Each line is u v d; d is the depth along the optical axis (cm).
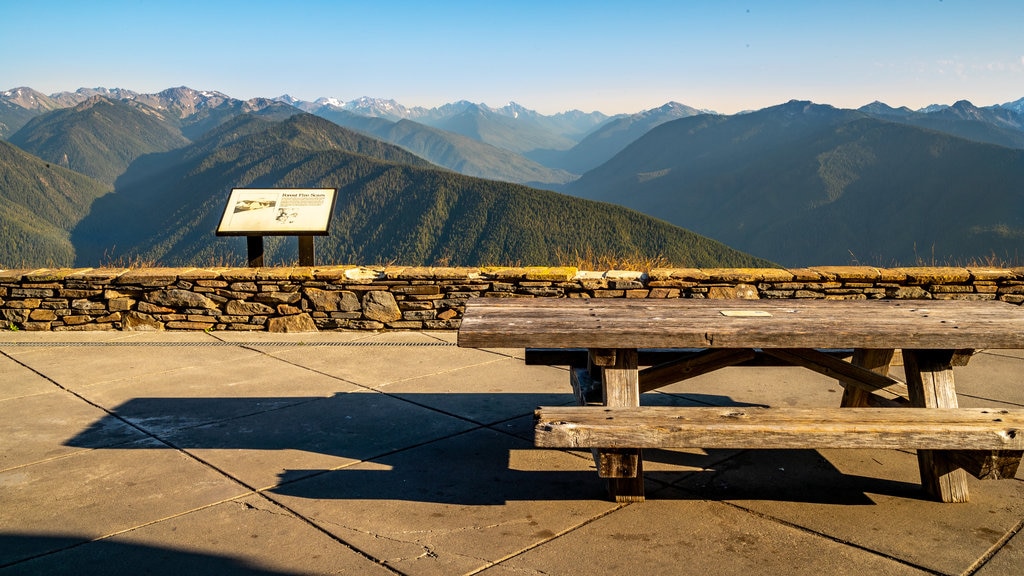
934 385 304
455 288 605
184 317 612
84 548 242
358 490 296
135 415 395
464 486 301
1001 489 300
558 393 443
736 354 347
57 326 614
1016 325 290
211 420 388
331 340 581
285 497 288
